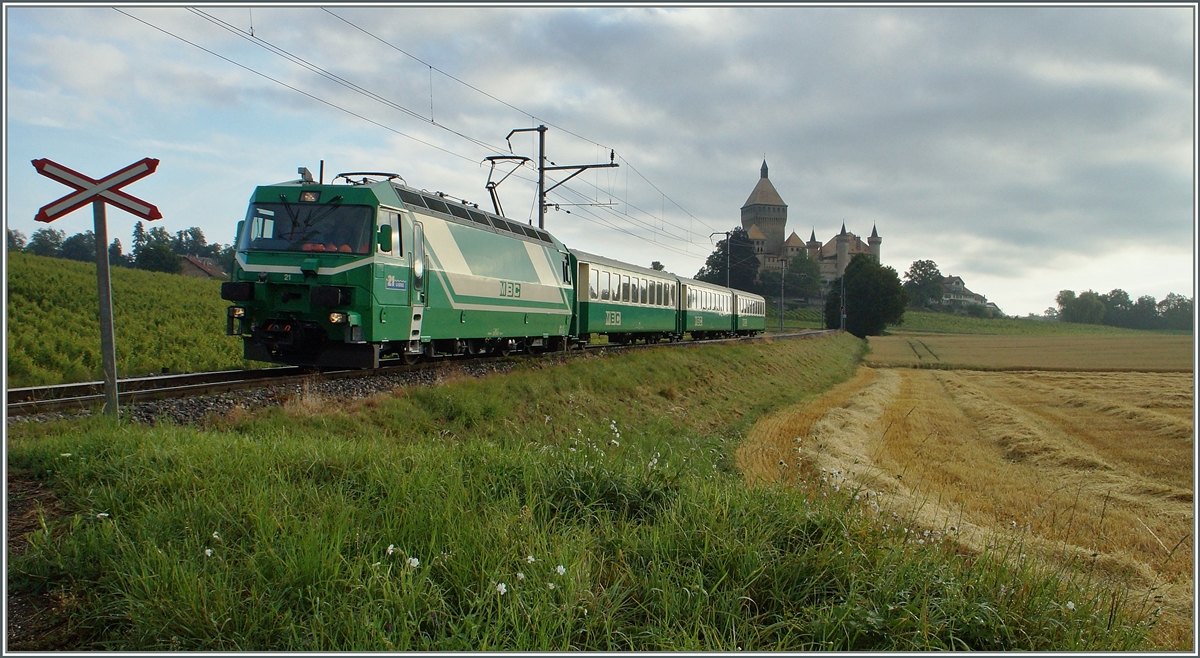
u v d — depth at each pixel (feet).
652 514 20.38
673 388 72.74
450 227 52.01
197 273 228.43
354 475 21.01
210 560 14.83
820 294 464.24
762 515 19.61
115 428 25.79
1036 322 459.32
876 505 24.59
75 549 15.30
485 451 24.58
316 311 41.32
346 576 14.75
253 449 22.88
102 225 27.76
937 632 14.85
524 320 64.49
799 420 70.79
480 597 14.42
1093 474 50.88
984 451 61.11
